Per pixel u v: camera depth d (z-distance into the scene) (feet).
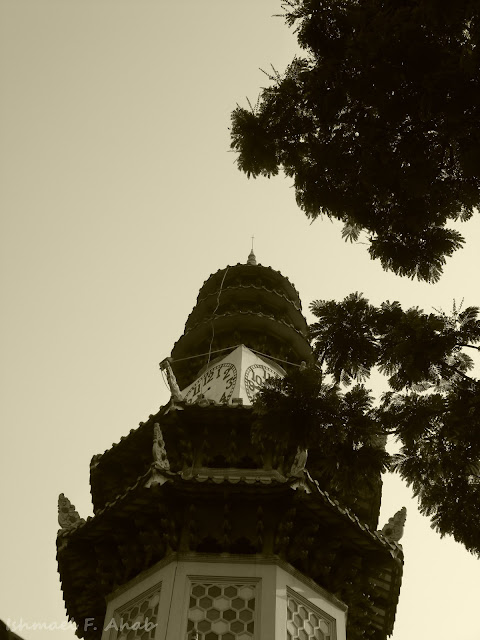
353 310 55.06
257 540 72.49
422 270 56.75
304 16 53.78
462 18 44.39
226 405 81.41
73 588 80.07
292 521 73.31
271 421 54.49
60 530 79.10
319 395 54.34
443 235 55.88
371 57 48.57
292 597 69.97
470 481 53.21
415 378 52.03
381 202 55.72
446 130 49.11
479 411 51.37
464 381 52.24
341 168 55.42
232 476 78.02
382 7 50.19
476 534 52.85
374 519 87.04
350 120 53.72
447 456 52.85
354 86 50.67
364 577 77.10
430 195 54.39
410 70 48.16
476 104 46.44
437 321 51.80
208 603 68.18
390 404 53.93
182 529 73.46
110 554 77.20
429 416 52.75
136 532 75.87
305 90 54.90
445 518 53.47
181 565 70.74
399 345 51.90
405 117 50.55
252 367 95.76
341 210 56.90
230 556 71.56
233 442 80.53
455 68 45.88
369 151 53.16
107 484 87.25
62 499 82.69
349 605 75.56
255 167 57.93
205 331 104.53
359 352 54.13
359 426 53.78
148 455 84.79
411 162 51.88
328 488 82.79
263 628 65.77
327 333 55.11
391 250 56.70
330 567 74.38
